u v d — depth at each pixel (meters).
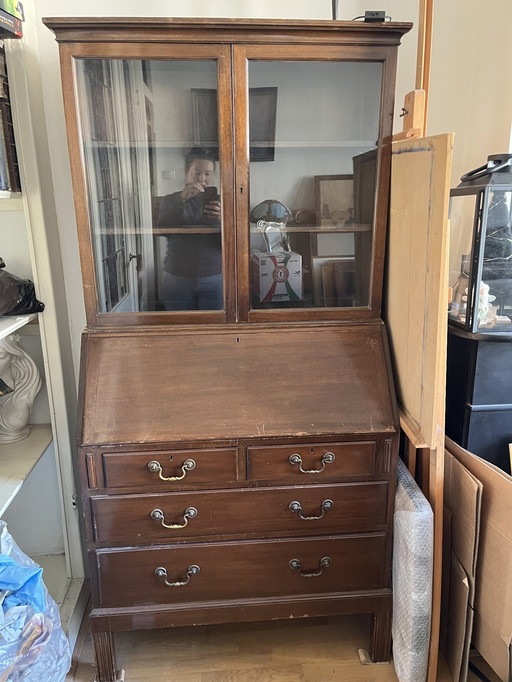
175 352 1.38
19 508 1.84
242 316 1.41
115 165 1.36
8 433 1.65
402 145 1.29
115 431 1.29
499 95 1.55
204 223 1.40
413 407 1.32
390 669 1.51
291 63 1.28
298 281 1.48
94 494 1.32
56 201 1.63
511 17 1.48
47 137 1.57
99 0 1.51
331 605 1.46
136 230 1.41
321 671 1.50
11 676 1.09
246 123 1.29
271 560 1.42
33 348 1.74
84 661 1.55
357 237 1.47
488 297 1.36
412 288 1.28
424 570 1.31
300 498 1.37
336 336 1.42
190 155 1.36
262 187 1.41
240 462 1.33
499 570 1.29
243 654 1.56
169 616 1.42
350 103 1.37
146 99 1.32
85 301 1.38
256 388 1.36
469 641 1.38
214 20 1.20
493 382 1.41
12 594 1.12
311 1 1.56
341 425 1.33
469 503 1.33
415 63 1.65
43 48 1.52
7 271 1.64
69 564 1.76
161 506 1.35
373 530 1.42
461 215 1.53
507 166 1.29
